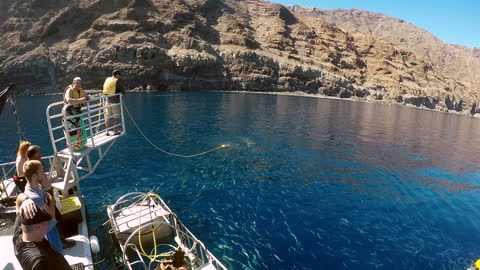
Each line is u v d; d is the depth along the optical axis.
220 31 109.56
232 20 116.38
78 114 10.51
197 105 56.81
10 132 30.70
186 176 20.42
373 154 30.81
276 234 13.95
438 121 72.81
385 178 23.14
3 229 9.34
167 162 23.11
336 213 16.48
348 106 82.19
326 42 135.00
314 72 108.75
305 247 13.12
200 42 94.31
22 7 79.94
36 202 5.88
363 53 146.00
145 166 21.88
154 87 81.19
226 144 29.67
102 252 11.43
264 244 13.12
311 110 63.91
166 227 12.33
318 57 124.00
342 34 149.38
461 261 12.87
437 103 135.75
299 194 18.67
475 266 12.30
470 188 22.52
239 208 16.28
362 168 25.34
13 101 11.61
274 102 72.56
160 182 19.08
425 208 18.05
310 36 131.75
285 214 15.94
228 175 21.16
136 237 11.54
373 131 45.19
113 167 21.33
